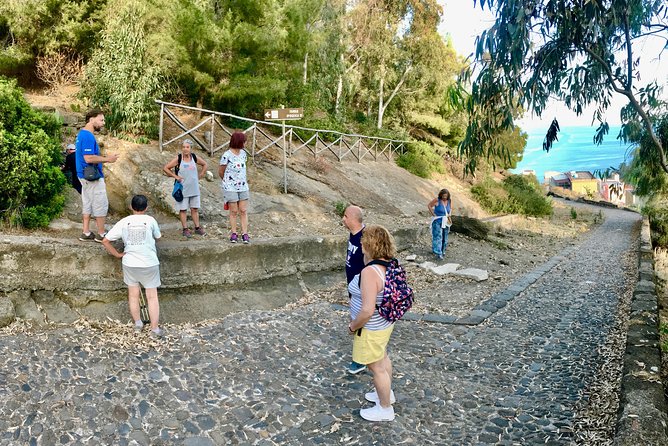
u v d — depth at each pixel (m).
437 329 6.71
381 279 4.01
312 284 8.23
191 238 7.45
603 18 4.88
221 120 14.69
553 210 27.00
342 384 4.96
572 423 4.19
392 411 4.30
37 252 5.49
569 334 6.55
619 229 22.36
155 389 4.43
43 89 12.82
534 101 5.31
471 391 4.91
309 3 16.55
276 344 5.66
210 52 13.45
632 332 5.50
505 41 4.84
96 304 5.75
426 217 14.52
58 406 3.97
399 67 26.84
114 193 8.65
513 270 10.89
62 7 12.29
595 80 5.62
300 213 10.63
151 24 12.51
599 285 9.73
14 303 5.25
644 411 3.71
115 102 10.26
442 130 27.02
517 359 5.71
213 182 10.23
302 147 15.77
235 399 4.48
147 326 5.56
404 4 24.73
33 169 6.49
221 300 6.72
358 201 13.55
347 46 24.95
